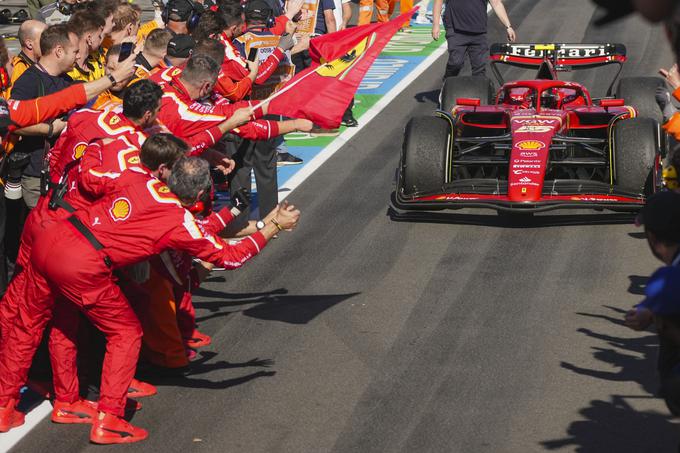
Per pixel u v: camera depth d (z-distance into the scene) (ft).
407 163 50.06
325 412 29.89
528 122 50.65
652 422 28.09
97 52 41.65
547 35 109.29
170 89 34.55
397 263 44.14
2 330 29.66
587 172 55.01
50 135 34.68
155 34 38.40
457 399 30.22
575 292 39.40
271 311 39.22
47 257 27.37
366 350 34.63
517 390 30.68
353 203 54.24
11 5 131.34
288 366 33.68
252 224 34.73
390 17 112.78
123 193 27.63
